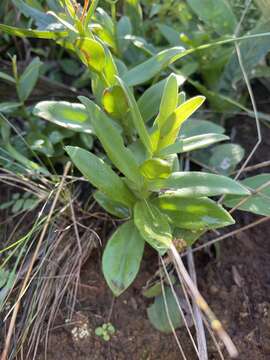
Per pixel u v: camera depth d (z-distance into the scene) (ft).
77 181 0.94
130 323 0.81
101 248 0.88
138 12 1.07
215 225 0.75
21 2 0.92
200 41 1.01
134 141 0.87
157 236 0.72
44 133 0.98
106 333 0.80
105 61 0.79
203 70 1.05
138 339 0.80
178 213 0.78
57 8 0.94
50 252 0.85
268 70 1.05
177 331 0.80
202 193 0.72
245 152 1.03
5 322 0.80
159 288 0.82
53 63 1.13
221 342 0.78
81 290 0.84
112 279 0.73
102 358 0.78
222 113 1.06
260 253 0.89
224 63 1.03
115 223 0.89
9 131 0.95
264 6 1.02
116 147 0.75
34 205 0.88
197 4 1.03
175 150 0.73
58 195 0.83
